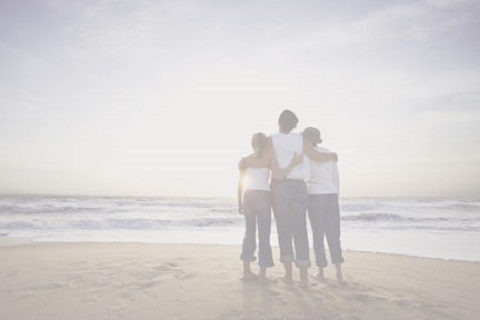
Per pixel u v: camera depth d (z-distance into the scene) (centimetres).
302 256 396
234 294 369
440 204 3228
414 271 552
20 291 386
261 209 413
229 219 1845
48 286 403
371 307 334
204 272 472
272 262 414
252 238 429
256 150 416
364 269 556
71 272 470
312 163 433
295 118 421
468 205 3114
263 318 304
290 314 313
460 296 393
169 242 1059
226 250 796
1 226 1505
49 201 3216
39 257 638
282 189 404
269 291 379
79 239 1123
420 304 347
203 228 1611
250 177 420
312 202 429
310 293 374
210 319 304
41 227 1534
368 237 1198
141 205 3206
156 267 497
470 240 1109
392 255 738
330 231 429
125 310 325
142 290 384
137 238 1173
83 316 312
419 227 1627
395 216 2111
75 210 2583
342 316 309
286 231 409
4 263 555
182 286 399
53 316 312
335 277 478
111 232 1380
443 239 1139
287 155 407
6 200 3212
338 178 441
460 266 616
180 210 2848
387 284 438
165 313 317
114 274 455
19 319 306
